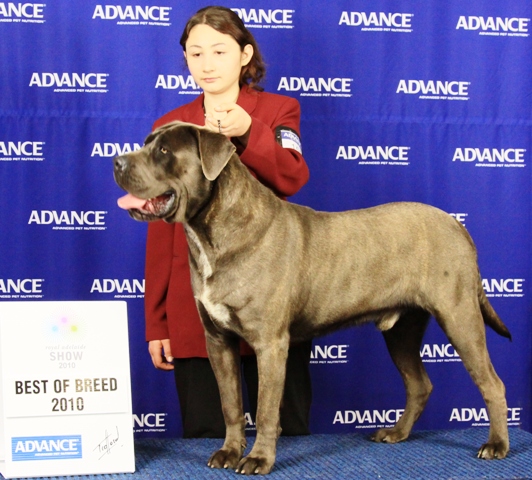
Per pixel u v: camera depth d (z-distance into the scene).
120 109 3.73
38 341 2.43
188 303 3.08
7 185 3.69
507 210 3.90
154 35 3.73
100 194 3.74
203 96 3.15
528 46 3.88
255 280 2.48
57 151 3.71
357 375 3.88
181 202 2.47
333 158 3.82
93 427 2.43
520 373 3.91
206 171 2.38
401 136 3.84
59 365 2.43
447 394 3.89
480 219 3.89
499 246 3.89
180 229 3.08
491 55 3.87
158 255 3.11
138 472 2.44
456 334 2.76
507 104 3.89
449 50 3.85
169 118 3.13
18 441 2.38
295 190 2.88
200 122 3.03
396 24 3.81
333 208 3.82
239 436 2.60
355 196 3.83
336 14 3.78
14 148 3.68
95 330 2.47
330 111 3.81
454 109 3.86
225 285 2.48
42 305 2.45
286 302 2.52
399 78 3.83
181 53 3.74
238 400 2.63
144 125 3.75
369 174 3.84
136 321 3.79
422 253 2.79
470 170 3.88
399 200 3.85
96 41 3.71
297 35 3.77
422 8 3.82
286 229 2.59
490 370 2.77
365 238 2.74
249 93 3.04
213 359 2.65
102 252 3.75
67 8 3.68
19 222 3.70
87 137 3.72
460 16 3.84
